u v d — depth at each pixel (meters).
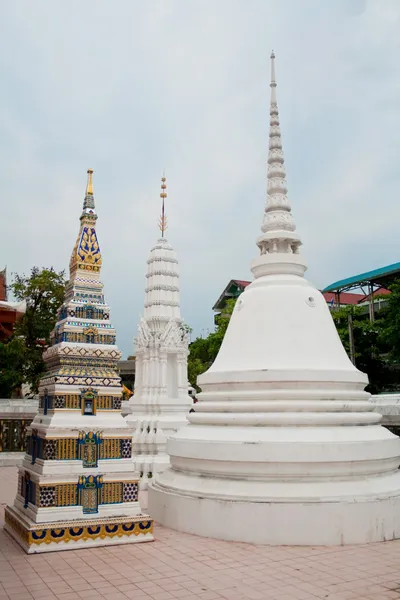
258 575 10.80
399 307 46.97
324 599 9.55
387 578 10.59
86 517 13.08
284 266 17.70
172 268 27.95
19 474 15.02
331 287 64.88
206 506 13.84
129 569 11.18
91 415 14.05
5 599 9.51
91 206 16.02
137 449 22.52
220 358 17.09
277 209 18.77
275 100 19.92
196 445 14.83
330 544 12.84
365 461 13.98
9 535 14.02
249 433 14.49
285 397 15.04
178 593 9.83
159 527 14.93
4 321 27.95
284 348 15.92
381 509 13.32
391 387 54.34
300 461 13.61
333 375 15.32
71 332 14.50
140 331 25.91
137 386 25.69
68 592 9.86
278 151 19.39
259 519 13.11
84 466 13.48
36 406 33.16
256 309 16.84
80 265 15.46
